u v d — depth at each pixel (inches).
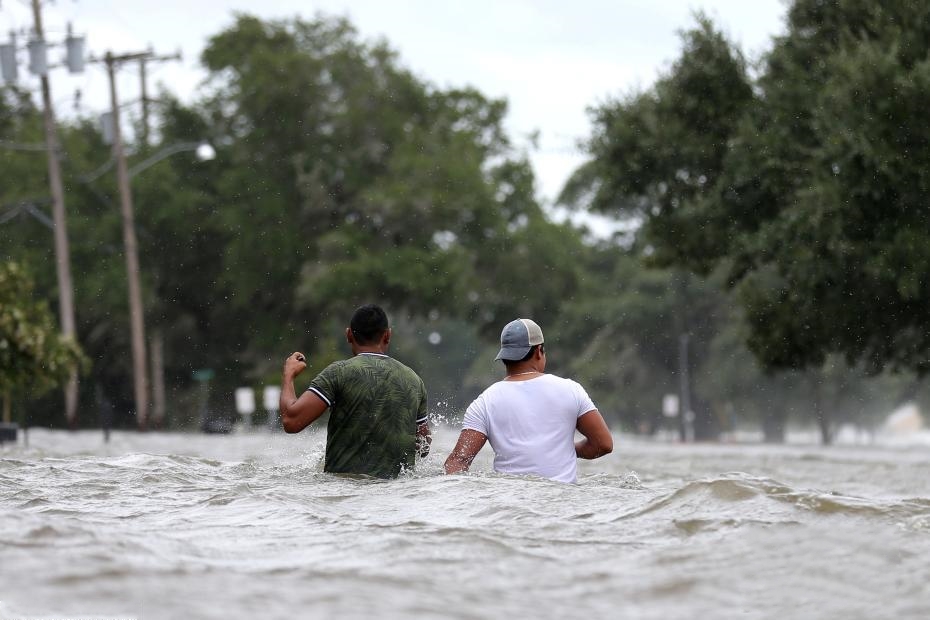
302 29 4719.5
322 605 233.3
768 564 283.3
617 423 6820.9
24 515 344.5
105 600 226.2
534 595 256.7
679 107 2010.3
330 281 4148.6
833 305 1824.6
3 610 217.2
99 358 4736.7
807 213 1728.6
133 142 4894.2
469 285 4434.1
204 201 4694.9
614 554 307.9
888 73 1637.6
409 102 4768.7
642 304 5649.6
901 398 6604.3
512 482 489.7
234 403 4731.8
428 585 262.2
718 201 1948.8
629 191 2078.0
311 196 4402.1
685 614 241.8
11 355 1941.4
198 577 253.6
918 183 1626.5
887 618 235.6
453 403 7076.8
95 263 4611.2
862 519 355.3
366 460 612.7
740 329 2049.7
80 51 3228.3
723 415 6437.0
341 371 617.0
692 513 376.8
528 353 589.6
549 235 4741.6
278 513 403.9
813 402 6200.8
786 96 1865.2
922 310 1820.9
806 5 1934.1
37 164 4699.8
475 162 4594.0
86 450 1451.8
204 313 4778.5
